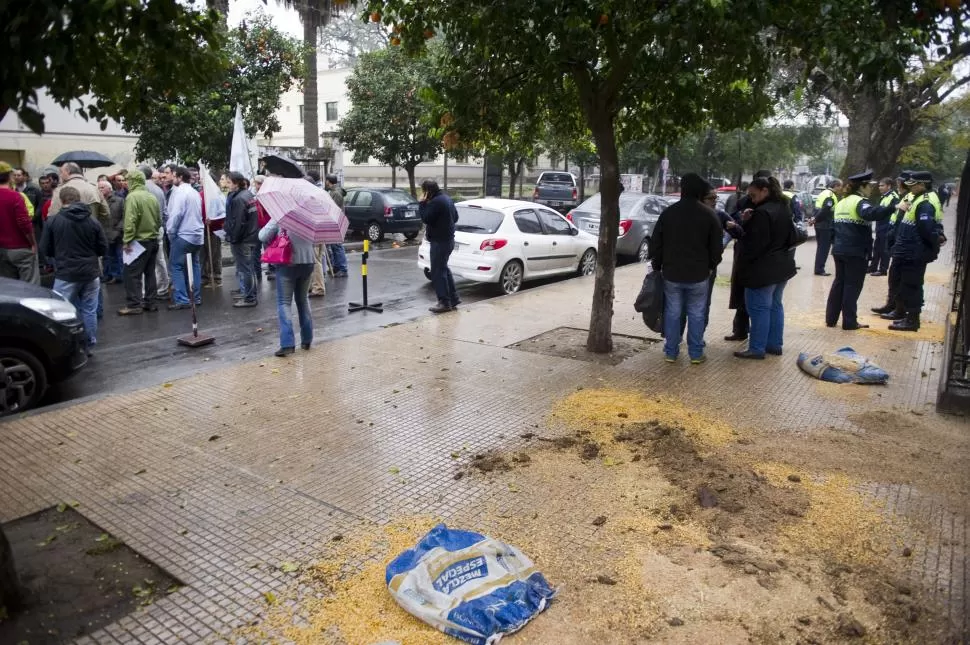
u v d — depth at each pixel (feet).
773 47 21.66
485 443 17.66
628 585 11.63
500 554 11.80
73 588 11.64
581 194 112.16
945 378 21.13
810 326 30.81
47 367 21.42
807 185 177.78
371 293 40.98
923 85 75.92
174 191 34.86
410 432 18.39
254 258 38.86
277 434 18.24
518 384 22.47
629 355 26.05
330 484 15.40
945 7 16.49
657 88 23.47
